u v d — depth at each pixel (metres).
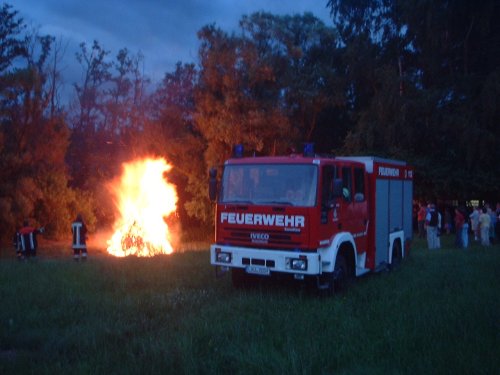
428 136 28.08
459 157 27.36
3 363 5.68
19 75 25.59
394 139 27.83
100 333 6.71
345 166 9.83
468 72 28.12
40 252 23.02
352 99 34.66
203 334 6.53
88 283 10.30
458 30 27.47
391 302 8.35
